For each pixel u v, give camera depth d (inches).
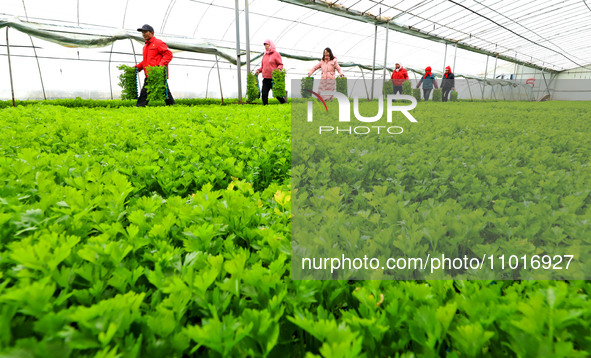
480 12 983.6
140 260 40.6
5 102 468.4
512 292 34.2
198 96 1082.1
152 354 26.2
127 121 195.5
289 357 29.8
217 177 86.1
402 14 888.3
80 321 25.8
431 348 26.6
